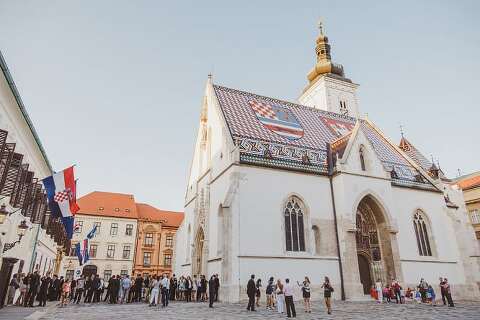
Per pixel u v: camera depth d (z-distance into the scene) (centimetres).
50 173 3809
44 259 4212
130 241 7756
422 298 2981
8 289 2553
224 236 2867
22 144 2770
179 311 2205
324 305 2658
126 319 1786
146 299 3622
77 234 7438
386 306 2603
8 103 2259
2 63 1883
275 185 3262
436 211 4091
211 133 3919
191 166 4725
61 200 2522
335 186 3497
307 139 3953
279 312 2158
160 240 8056
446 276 3756
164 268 7888
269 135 3712
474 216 6450
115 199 8306
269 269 2939
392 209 3575
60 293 3400
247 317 1906
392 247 3431
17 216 2638
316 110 4850
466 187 6650
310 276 3078
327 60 6588
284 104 4553
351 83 6325
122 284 3028
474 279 3866
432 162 4597
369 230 3644
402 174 4200
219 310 2270
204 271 3353
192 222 4347
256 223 3039
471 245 4391
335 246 3303
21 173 2325
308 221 3291
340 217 3344
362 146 3766
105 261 7438
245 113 3912
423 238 3903
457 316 1958
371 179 3584
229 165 3219
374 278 3481
